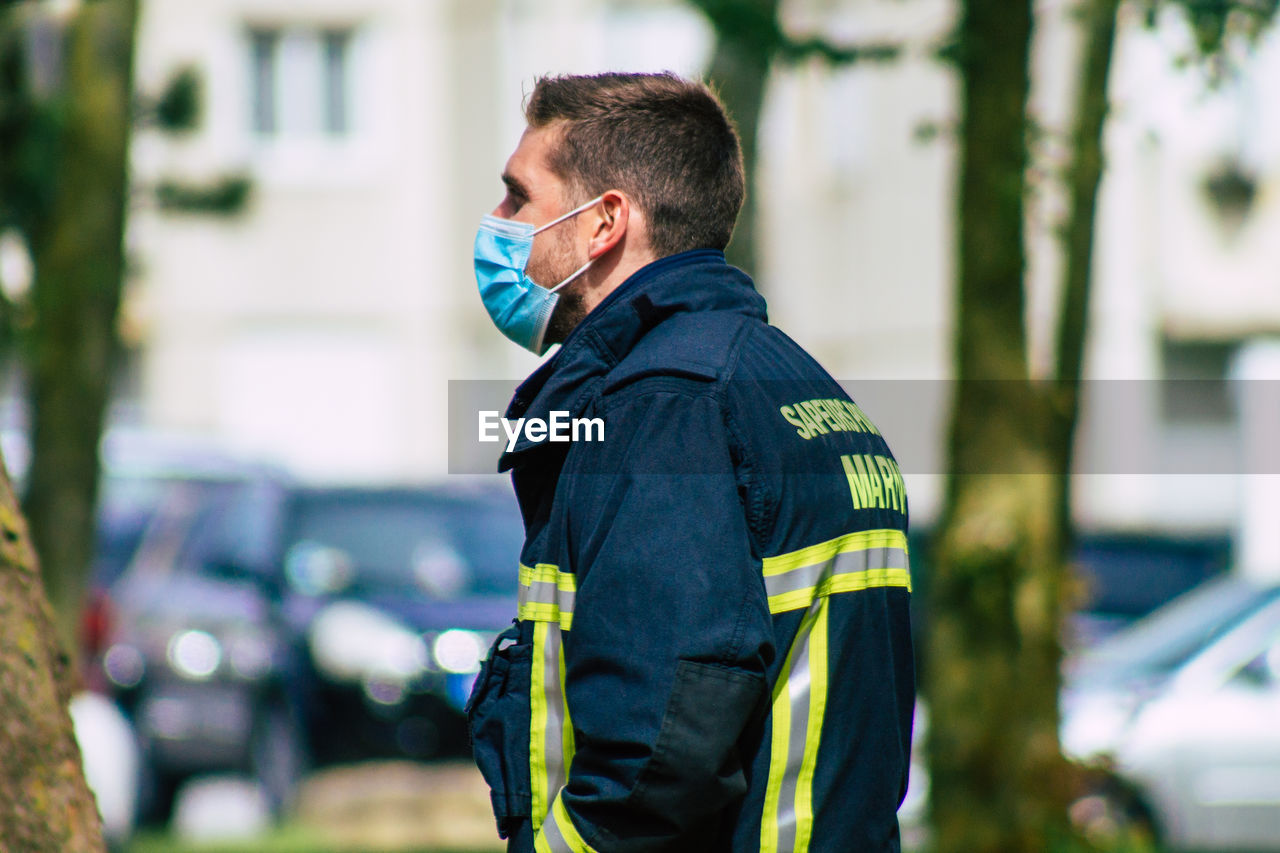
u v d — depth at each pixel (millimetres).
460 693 25016
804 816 5914
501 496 27844
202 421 54250
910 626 6543
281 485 26703
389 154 55406
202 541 25359
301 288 54969
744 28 15633
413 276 55406
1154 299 45594
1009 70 14117
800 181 55344
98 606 23250
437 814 23094
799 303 55500
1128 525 40625
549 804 6098
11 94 17266
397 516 26438
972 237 14391
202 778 23797
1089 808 24062
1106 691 24953
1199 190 45500
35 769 6371
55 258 17375
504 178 6992
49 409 17406
